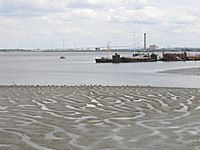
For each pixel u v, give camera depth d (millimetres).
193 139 10180
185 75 49781
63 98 20219
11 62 124375
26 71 65875
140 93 22781
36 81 42156
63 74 56188
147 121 13109
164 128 11789
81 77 48875
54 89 25609
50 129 11688
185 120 13289
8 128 11898
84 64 102562
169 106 17047
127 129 11633
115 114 14766
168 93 22703
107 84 36531
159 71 61438
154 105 17422
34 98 20250
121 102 18516
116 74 55188
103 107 16734
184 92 23219
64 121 13156
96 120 13352
